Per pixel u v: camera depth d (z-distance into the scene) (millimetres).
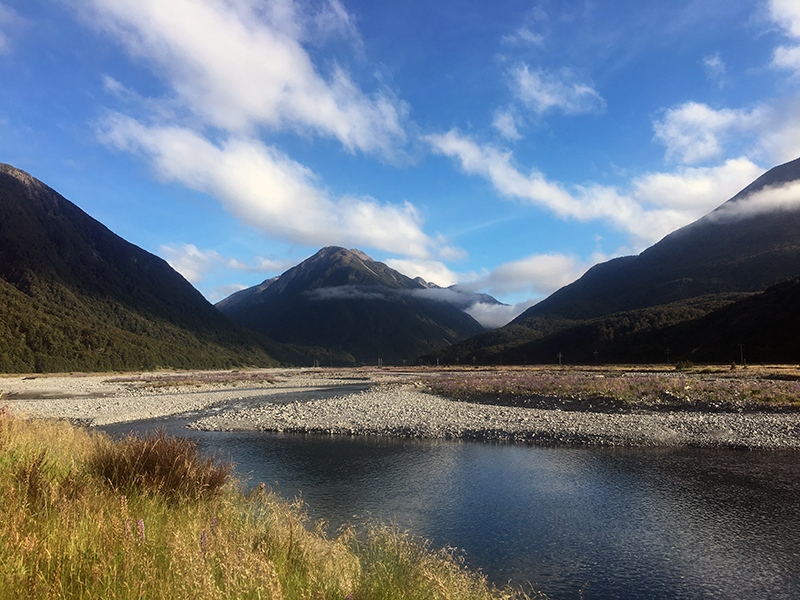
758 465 16031
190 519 5988
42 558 3736
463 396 37625
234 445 20266
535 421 24469
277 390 57656
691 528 10562
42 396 47406
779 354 87188
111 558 3885
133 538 4242
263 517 7656
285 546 5852
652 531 10414
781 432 20625
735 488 13477
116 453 7770
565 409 29047
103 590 3512
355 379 86750
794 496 12750
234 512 7242
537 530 10461
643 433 21125
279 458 17594
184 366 159250
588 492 13164
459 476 14898
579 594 7695
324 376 106688
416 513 11523
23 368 94625
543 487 13648
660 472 15203
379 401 35969
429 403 34156
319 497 12773
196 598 3531
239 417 28953
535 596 7570
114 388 58375
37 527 4418
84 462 7926
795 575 8383
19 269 177250
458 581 6305
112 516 4590
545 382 40000
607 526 10711
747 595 7719
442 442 20703
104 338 129875
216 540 5000
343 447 19734
